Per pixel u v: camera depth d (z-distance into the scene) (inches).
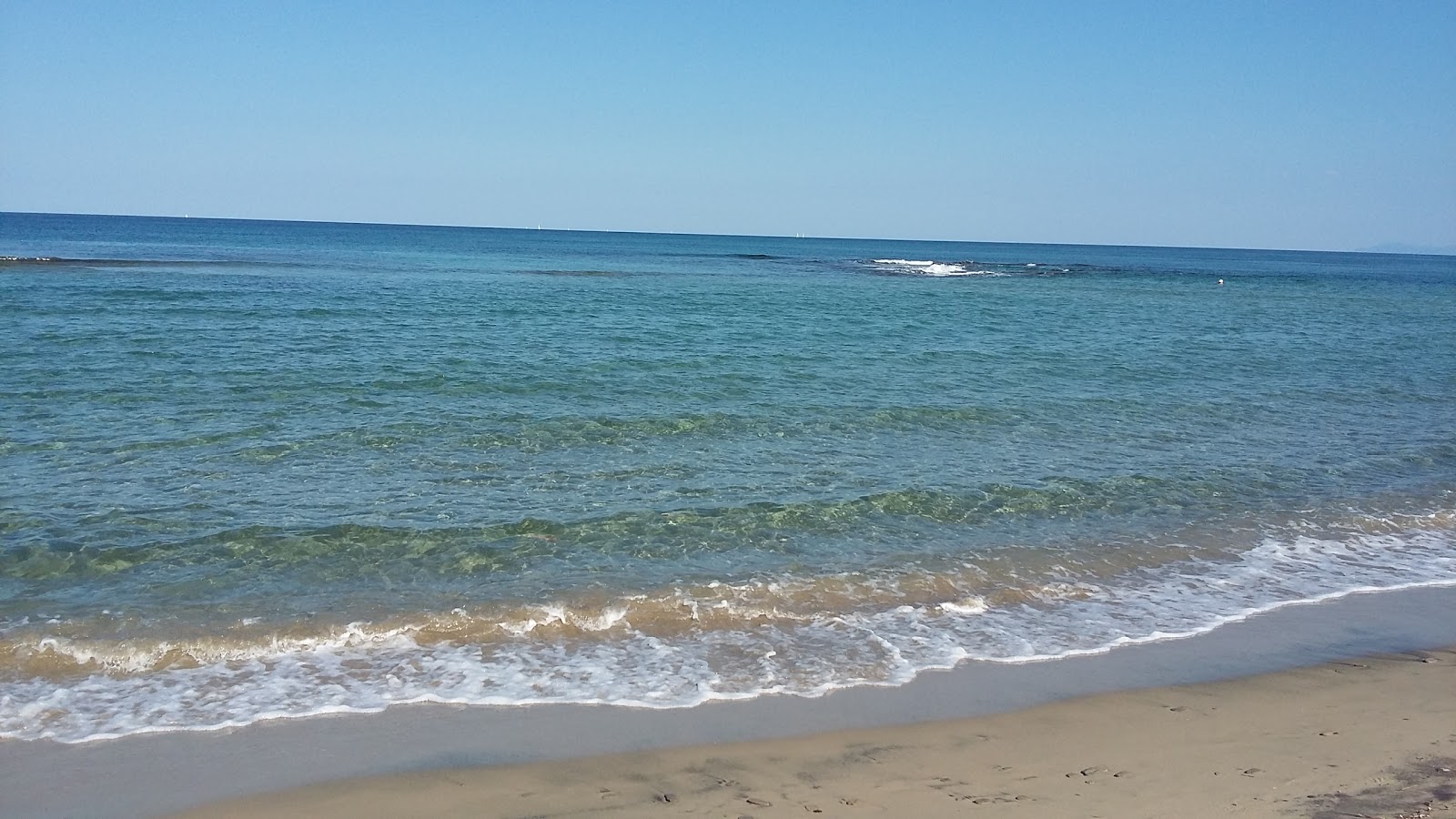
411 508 440.8
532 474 502.0
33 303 1149.1
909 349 1035.9
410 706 268.1
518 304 1445.6
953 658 309.1
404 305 1355.8
